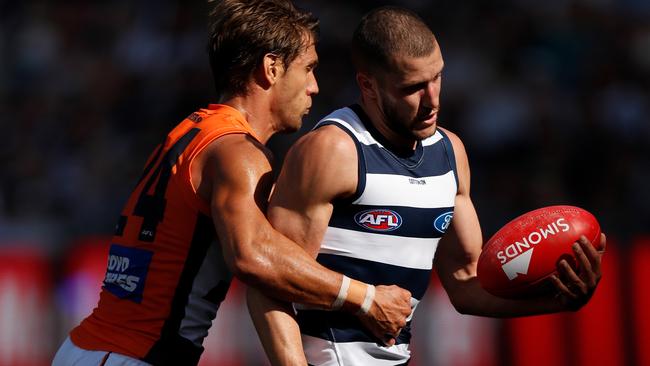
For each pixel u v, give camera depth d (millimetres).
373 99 12367
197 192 12227
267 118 13070
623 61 36938
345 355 12539
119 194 29484
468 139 33000
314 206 12062
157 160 12820
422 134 12234
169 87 34250
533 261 12492
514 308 13523
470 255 13766
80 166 31891
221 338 22859
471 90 34469
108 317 12461
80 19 38219
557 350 23594
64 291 23453
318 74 33562
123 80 35406
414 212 12453
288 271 11695
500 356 23453
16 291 23328
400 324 12266
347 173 12078
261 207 12031
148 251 12383
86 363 12242
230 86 13016
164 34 36625
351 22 35375
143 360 12086
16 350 23203
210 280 12414
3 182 30969
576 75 36031
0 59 37375
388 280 12547
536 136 32844
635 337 23891
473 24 36781
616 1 39156
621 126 34312
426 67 11945
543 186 30391
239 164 11977
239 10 12883
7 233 26703
